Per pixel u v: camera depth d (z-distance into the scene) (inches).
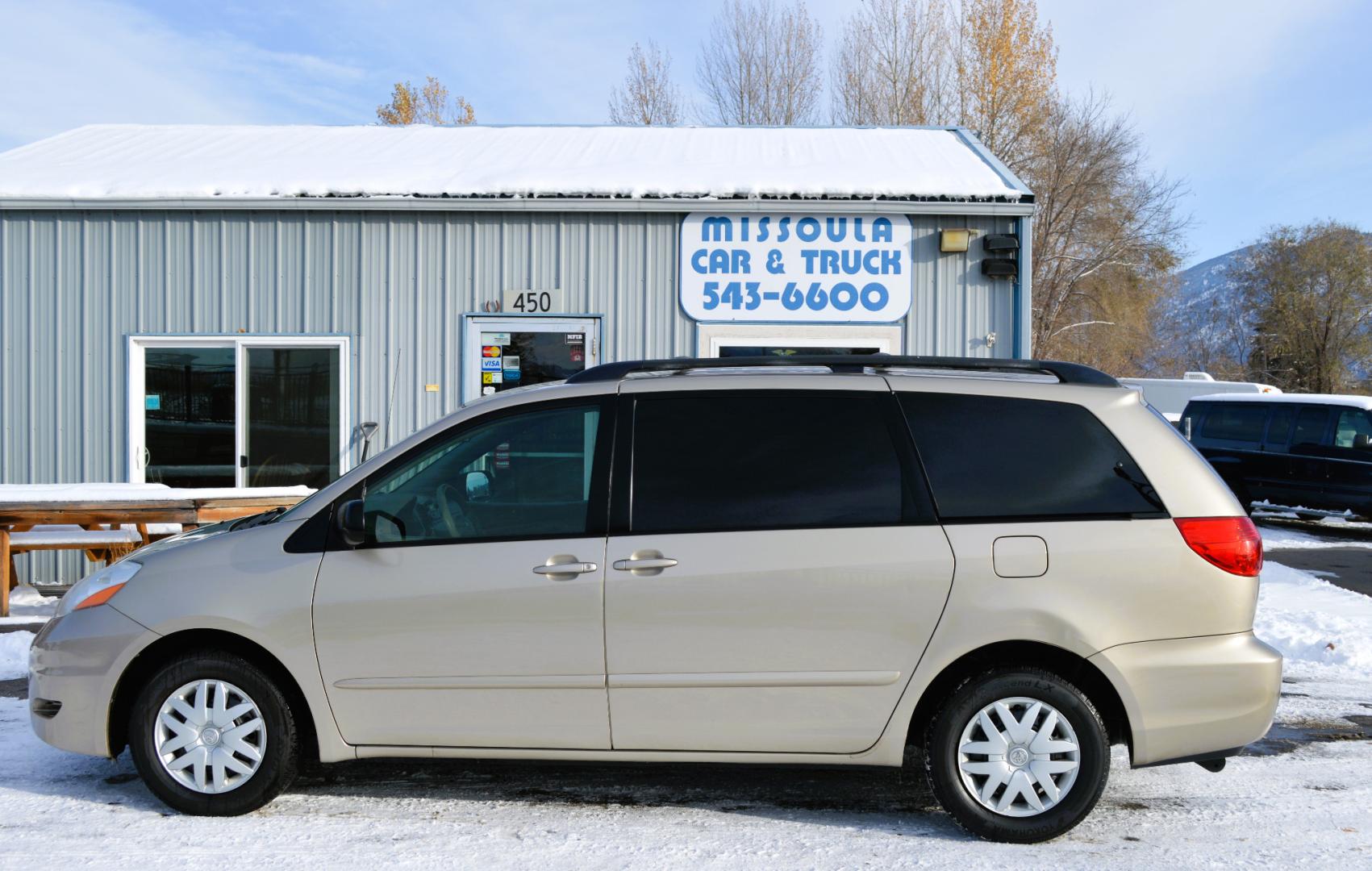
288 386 372.5
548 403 165.2
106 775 179.0
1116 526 151.3
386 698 157.2
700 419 161.9
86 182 375.2
